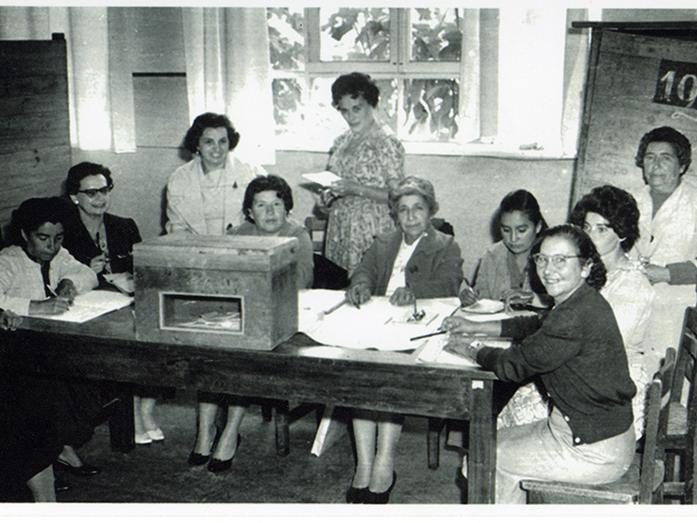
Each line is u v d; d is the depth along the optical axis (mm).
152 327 2469
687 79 3674
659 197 3764
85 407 3059
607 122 3844
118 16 4973
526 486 2391
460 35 4527
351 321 2727
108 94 5109
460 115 4469
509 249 3279
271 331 2385
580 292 2342
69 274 3195
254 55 4719
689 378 2859
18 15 5055
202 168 4102
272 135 4805
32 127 4594
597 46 3822
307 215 4871
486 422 2295
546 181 4363
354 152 3973
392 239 3391
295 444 3654
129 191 5250
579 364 2305
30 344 2619
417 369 2289
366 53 4746
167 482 3295
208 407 3410
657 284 3574
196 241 2469
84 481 3301
